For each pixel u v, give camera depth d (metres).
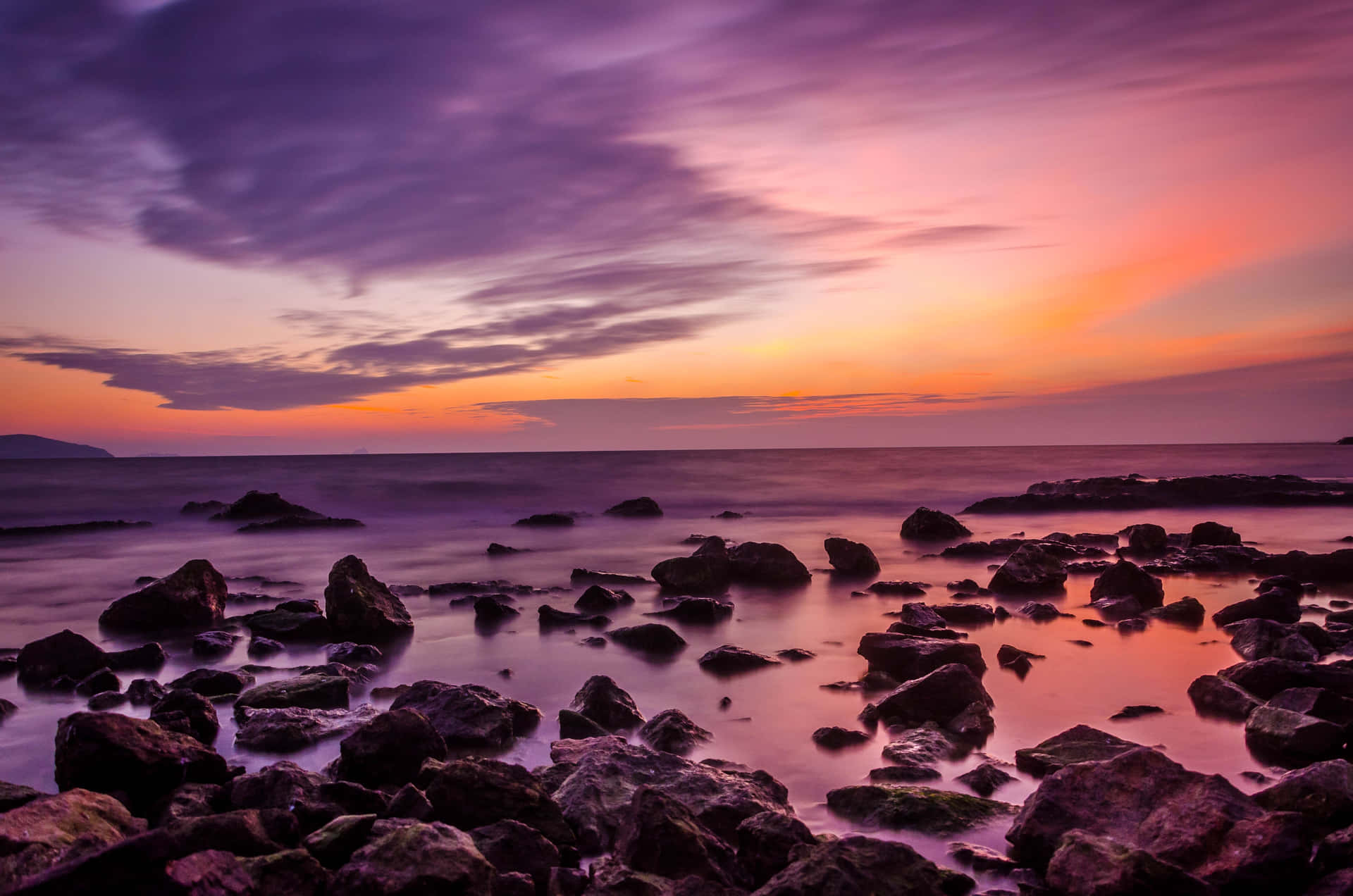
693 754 10.84
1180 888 6.35
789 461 128.75
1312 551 31.53
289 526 43.38
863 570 27.06
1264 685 12.65
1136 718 12.10
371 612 18.23
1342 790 7.67
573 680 14.80
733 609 21.00
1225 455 150.25
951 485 72.25
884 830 8.48
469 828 8.18
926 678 12.27
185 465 126.06
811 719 12.49
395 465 119.56
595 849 8.05
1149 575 20.91
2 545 37.16
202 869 6.02
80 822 7.27
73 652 15.18
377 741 9.71
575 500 60.50
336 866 7.16
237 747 11.09
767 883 6.69
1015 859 7.79
